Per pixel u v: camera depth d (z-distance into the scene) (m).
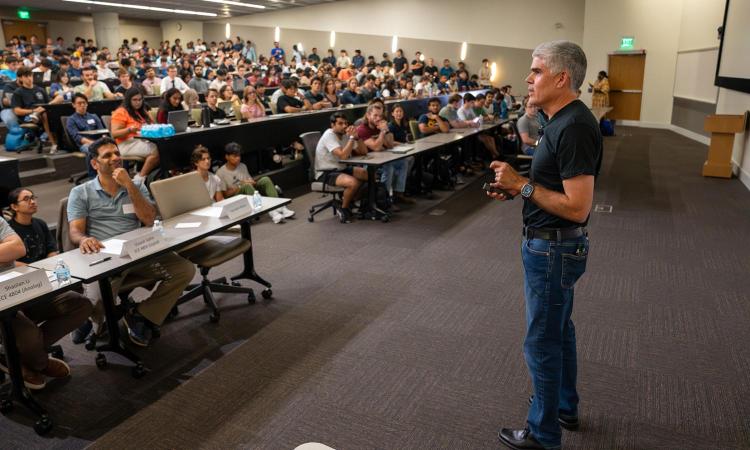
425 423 2.14
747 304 3.21
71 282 2.15
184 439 2.07
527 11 14.91
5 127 7.44
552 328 1.78
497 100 9.51
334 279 3.67
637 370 2.51
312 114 7.18
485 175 7.45
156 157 5.25
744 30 7.26
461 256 4.12
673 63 13.19
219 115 6.92
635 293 3.39
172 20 22.00
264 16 19.23
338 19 17.83
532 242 1.78
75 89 7.93
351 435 2.07
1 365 2.36
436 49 16.44
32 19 18.91
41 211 5.18
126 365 2.64
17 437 2.11
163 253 2.54
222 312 3.20
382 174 5.65
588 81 14.26
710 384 2.39
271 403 2.29
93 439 2.09
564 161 1.62
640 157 8.96
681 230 4.77
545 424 1.88
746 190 6.38
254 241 4.53
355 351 2.71
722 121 7.00
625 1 13.41
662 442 2.02
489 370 2.52
